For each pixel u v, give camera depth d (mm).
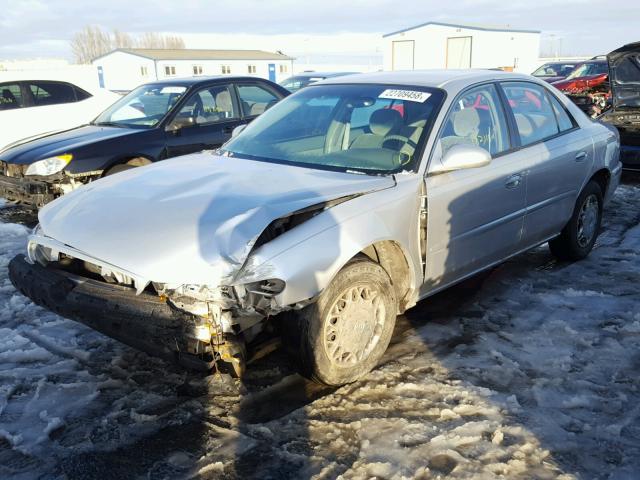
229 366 2748
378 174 3426
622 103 8031
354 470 2602
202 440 2812
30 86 9922
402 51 38406
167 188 3309
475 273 4031
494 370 3389
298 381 3301
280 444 2779
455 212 3613
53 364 3484
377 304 3260
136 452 2732
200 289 2658
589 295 4418
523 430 2857
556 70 20984
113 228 2973
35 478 2574
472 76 4109
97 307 2852
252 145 4062
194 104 7285
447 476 2561
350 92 4176
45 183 6316
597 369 3408
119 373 3387
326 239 2906
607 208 6965
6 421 2959
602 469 2605
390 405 3064
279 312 2797
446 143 3637
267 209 2895
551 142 4496
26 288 3250
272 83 8219
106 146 6543
